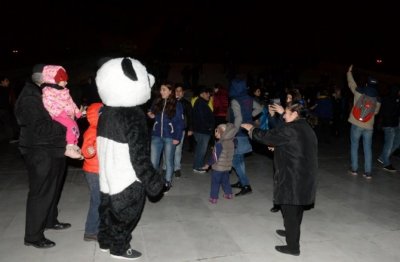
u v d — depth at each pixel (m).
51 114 3.92
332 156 8.95
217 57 40.94
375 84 7.05
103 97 3.65
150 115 6.15
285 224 4.09
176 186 6.38
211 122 7.05
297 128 3.91
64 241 4.28
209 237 4.51
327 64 31.42
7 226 4.62
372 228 4.93
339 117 11.51
